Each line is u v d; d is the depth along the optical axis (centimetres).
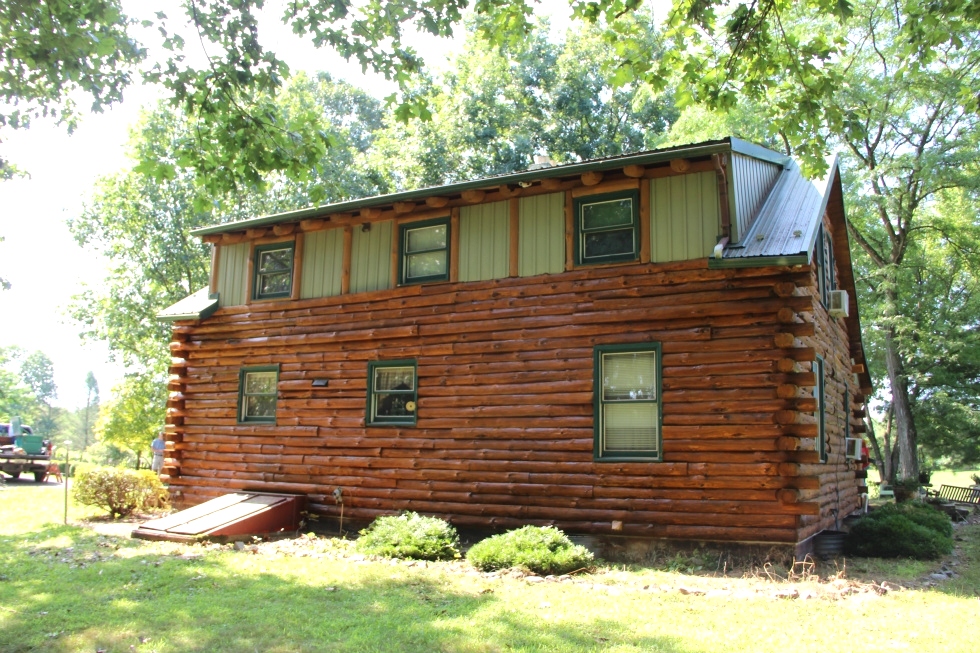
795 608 727
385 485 1272
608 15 849
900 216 2652
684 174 1105
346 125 4403
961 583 913
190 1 804
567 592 795
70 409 9562
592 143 3466
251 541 1188
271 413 1439
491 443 1189
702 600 762
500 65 3284
